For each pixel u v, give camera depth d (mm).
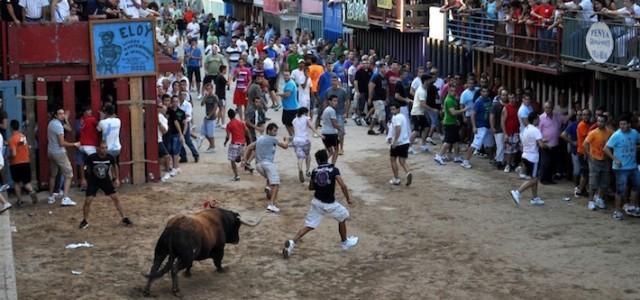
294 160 24812
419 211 19328
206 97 26172
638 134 18453
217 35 50969
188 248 14312
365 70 30125
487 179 22281
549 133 21578
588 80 22109
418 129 25781
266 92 31516
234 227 15578
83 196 20875
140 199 20609
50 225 18469
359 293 14523
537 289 14555
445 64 31188
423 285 14852
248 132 24281
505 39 25391
